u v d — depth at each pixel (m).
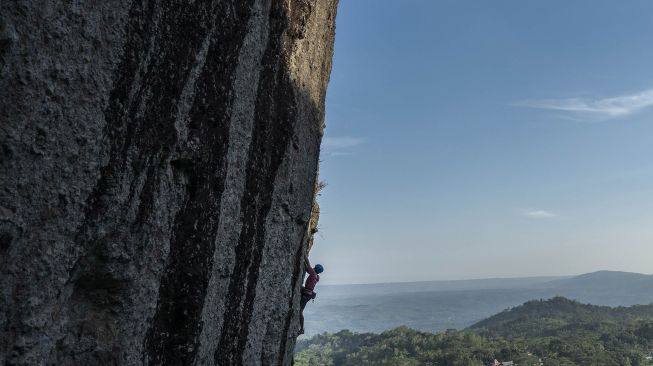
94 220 3.13
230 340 5.08
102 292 3.42
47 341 2.92
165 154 3.67
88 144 2.98
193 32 3.83
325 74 7.70
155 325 3.85
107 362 3.37
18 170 2.60
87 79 2.93
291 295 6.91
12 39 2.51
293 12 6.16
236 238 4.94
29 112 2.62
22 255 2.69
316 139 7.15
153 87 3.48
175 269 3.97
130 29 3.21
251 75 4.91
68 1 2.78
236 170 4.79
